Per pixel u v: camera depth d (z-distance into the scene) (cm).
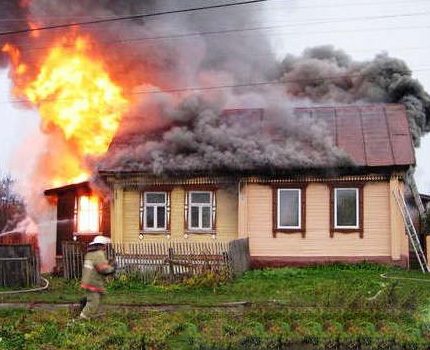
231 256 2212
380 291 1844
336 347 1269
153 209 2814
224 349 1244
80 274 2277
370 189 2667
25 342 1270
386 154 2669
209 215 2783
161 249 2364
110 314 1540
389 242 2638
